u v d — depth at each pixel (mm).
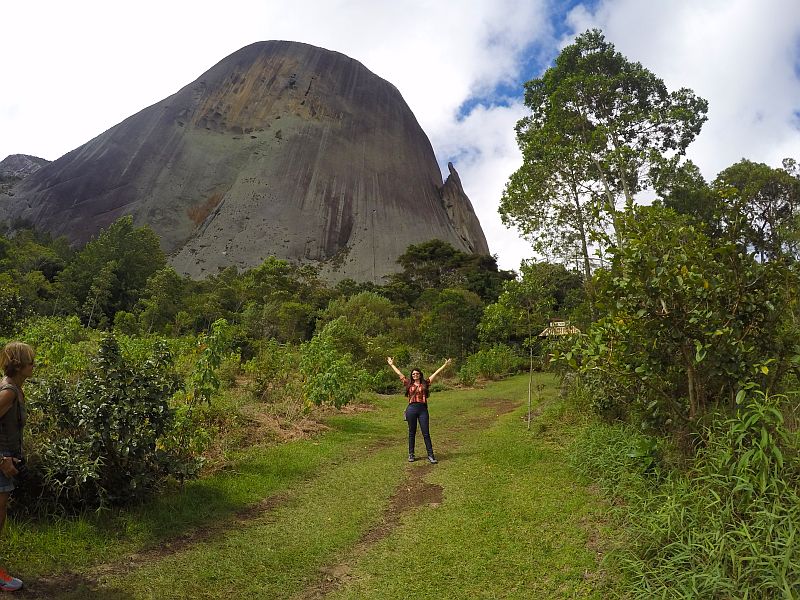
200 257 109500
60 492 4359
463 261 73562
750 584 2934
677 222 5535
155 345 5496
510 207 15383
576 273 14625
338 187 130250
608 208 5273
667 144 16891
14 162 192375
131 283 66375
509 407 13539
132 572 3836
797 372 4574
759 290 4664
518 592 3641
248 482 6137
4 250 64188
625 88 17344
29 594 3348
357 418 11859
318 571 4125
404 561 4242
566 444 7355
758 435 3838
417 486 6328
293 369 15750
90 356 5527
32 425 4684
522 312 10477
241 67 153000
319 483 6508
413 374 7871
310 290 65625
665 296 4523
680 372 4883
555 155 14562
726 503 3535
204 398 8008
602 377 6656
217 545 4430
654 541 3711
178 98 143875
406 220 127750
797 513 3154
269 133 138875
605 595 3418
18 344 3699
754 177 24516
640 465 5074
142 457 4934
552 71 18047
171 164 129375
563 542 4289
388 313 43156
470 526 4840
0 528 3520
